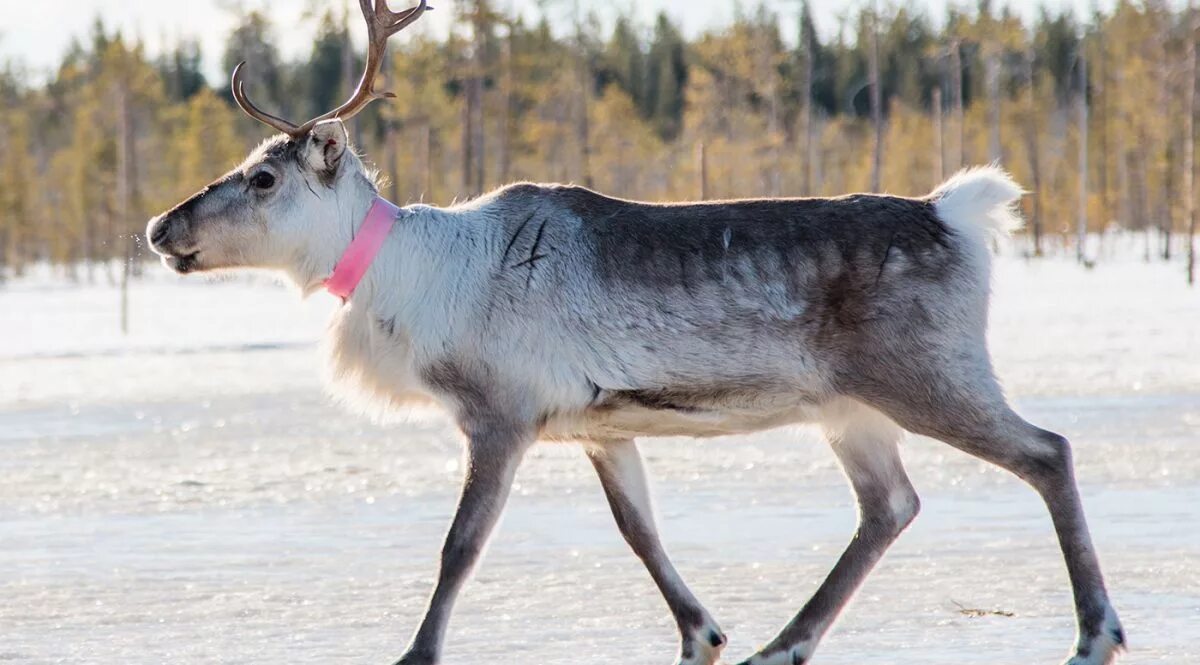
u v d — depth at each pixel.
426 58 110.19
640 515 12.01
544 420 11.72
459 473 21.52
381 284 12.09
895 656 11.68
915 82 194.25
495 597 13.96
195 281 104.06
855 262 11.37
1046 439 11.20
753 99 163.25
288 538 16.94
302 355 42.06
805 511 18.06
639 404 11.62
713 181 126.06
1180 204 126.50
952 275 11.38
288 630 12.82
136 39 143.38
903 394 11.30
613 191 148.00
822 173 159.25
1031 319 49.84
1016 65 183.62
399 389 12.18
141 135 173.00
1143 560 14.73
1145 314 50.59
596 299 11.59
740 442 23.95
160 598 14.05
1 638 12.61
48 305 75.81
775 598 13.82
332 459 23.05
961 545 15.89
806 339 11.43
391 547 16.38
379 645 12.29
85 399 32.03
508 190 12.30
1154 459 20.97
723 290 11.48
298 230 12.23
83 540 16.94
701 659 11.73
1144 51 127.88
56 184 162.50
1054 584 14.03
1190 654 11.45
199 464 22.73
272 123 12.31
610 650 12.11
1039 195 131.50
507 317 11.69
